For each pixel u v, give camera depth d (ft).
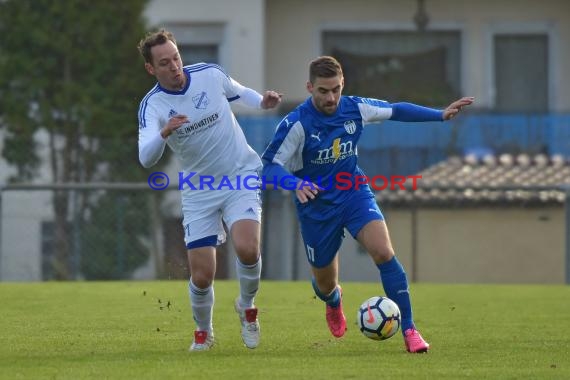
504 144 244.63
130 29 211.61
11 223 196.75
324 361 71.97
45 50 208.03
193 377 65.57
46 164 196.54
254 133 237.25
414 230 181.27
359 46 279.28
